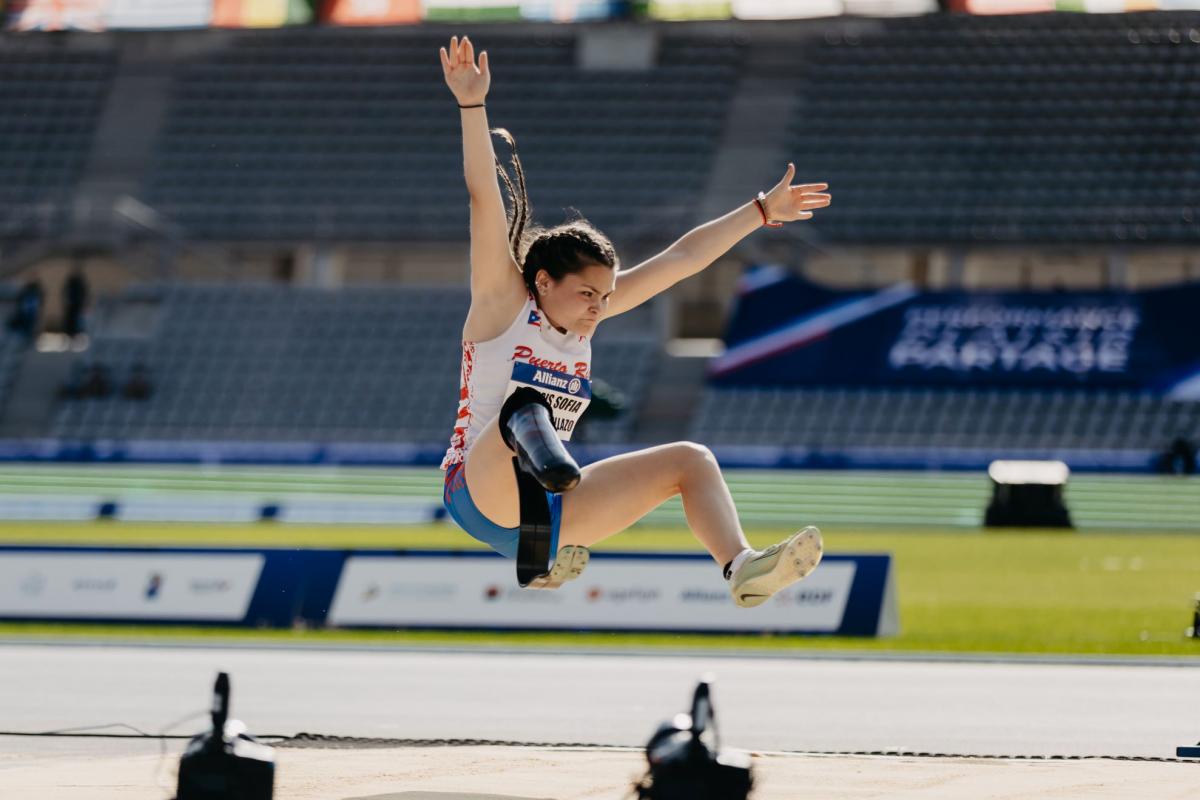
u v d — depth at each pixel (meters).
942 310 110.25
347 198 133.12
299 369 121.38
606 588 39.97
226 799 11.64
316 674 30.73
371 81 142.38
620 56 140.75
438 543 78.94
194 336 124.38
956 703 26.41
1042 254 119.94
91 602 41.41
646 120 135.75
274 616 41.03
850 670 32.25
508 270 14.61
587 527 14.47
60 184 136.75
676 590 39.66
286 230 130.25
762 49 139.25
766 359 111.31
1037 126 129.25
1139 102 130.12
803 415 109.81
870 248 121.75
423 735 21.22
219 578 41.44
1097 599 53.00
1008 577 63.12
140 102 143.25
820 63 137.00
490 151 14.45
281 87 142.75
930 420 107.69
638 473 14.50
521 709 25.11
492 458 14.22
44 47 148.00
